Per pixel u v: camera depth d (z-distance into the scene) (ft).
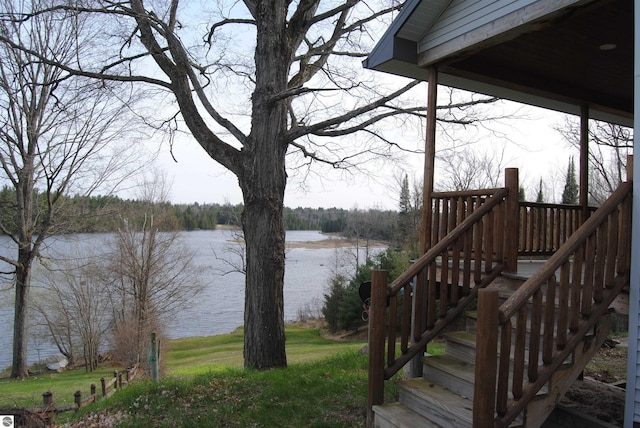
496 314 9.12
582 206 20.13
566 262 10.19
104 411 17.25
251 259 25.27
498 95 20.30
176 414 15.56
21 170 44.93
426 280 14.23
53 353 68.90
